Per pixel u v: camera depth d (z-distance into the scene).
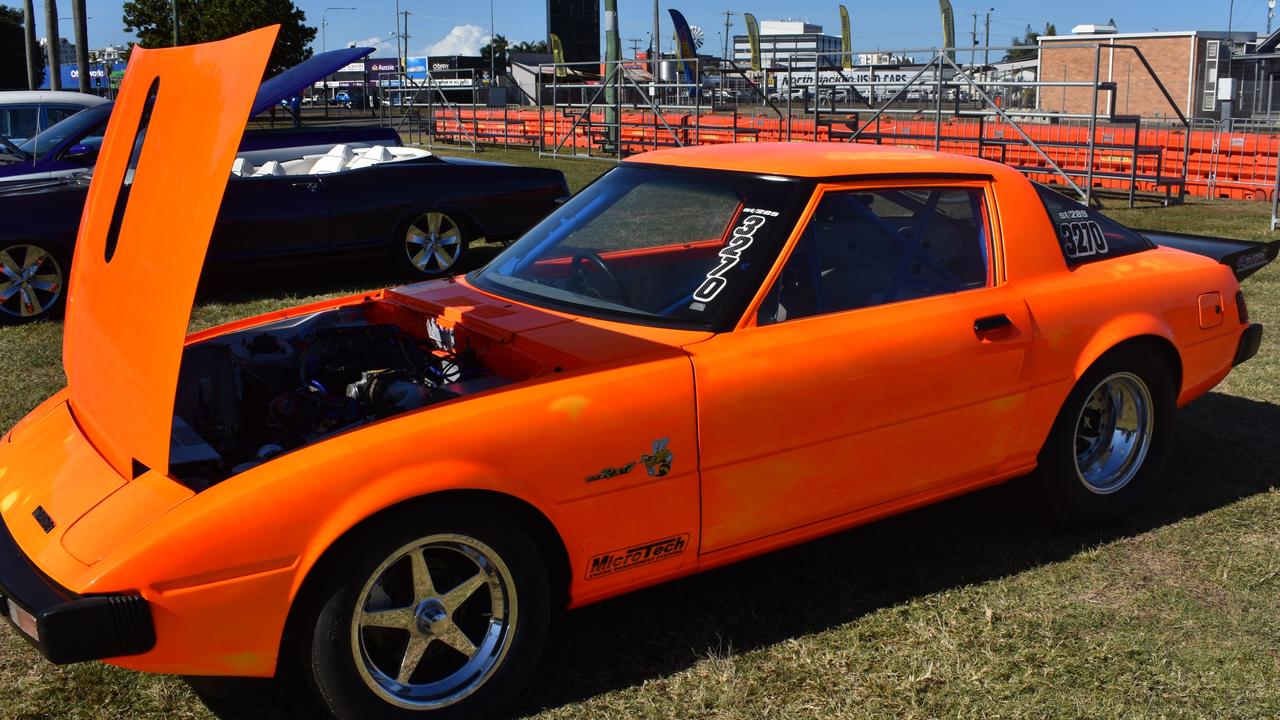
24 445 3.02
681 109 20.56
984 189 3.53
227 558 2.30
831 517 3.15
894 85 15.84
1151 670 2.92
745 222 3.19
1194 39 27.75
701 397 2.80
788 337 2.98
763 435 2.92
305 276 8.74
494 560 2.59
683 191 3.47
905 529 3.83
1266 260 4.46
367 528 2.42
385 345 3.42
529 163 20.34
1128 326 3.64
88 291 2.98
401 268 8.35
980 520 3.90
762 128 19.53
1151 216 12.49
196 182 2.39
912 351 3.15
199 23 39.94
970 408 3.32
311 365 3.36
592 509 2.69
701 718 2.72
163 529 2.29
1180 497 4.11
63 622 2.20
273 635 2.38
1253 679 2.88
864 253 3.23
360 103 56.75
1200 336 3.92
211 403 3.02
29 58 24.67
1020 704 2.77
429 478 2.44
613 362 2.77
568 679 2.89
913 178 3.38
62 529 2.46
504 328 3.08
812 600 3.31
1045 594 3.34
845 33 28.36
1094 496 3.76
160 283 2.44
